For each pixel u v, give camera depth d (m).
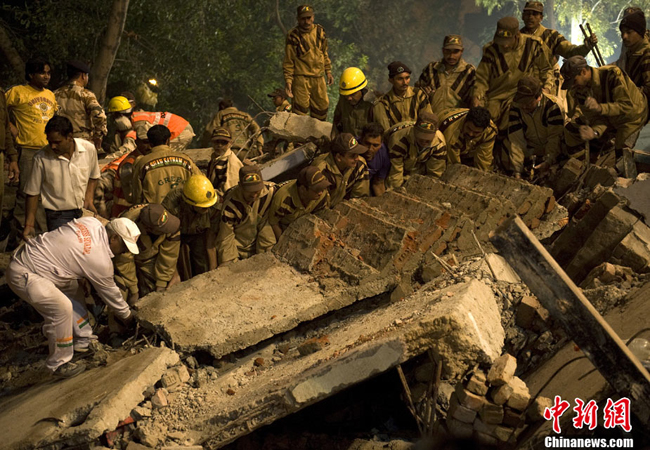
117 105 8.73
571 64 6.34
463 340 3.74
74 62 8.06
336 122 7.42
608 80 6.27
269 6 24.94
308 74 9.30
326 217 5.80
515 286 4.74
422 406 4.16
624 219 4.89
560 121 6.64
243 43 21.56
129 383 4.21
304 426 4.66
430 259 5.18
